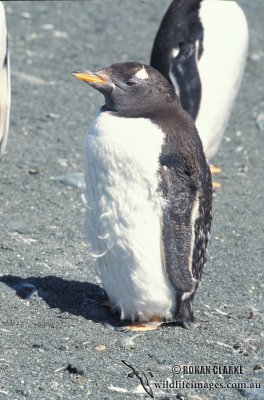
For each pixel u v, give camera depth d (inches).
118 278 576.7
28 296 610.9
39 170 863.7
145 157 539.8
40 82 1119.6
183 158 547.2
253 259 704.4
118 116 554.6
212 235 749.9
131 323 589.0
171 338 569.0
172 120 556.7
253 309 616.4
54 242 710.5
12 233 722.2
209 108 868.0
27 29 1296.8
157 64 875.4
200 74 856.3
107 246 567.2
